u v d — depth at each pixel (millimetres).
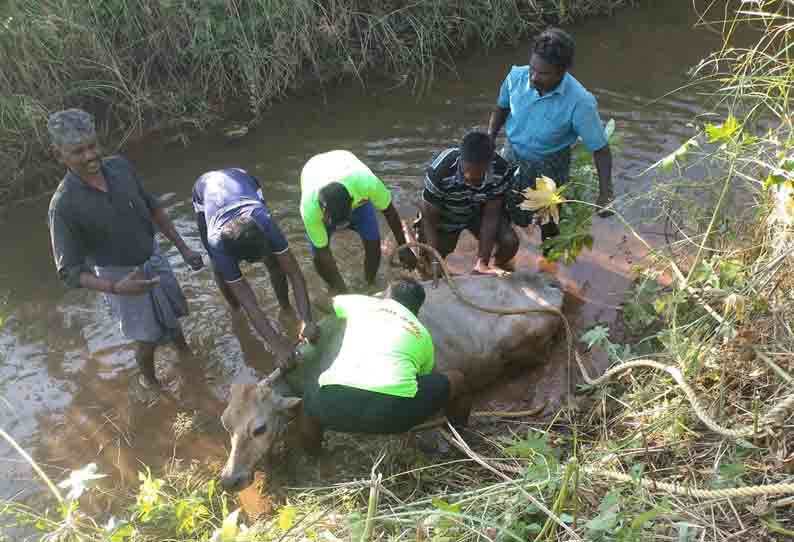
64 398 5004
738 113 6840
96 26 7430
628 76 7992
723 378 3840
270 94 8008
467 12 8578
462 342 4762
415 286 4234
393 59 8359
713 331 4410
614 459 3812
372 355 3889
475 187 4848
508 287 4980
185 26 7699
